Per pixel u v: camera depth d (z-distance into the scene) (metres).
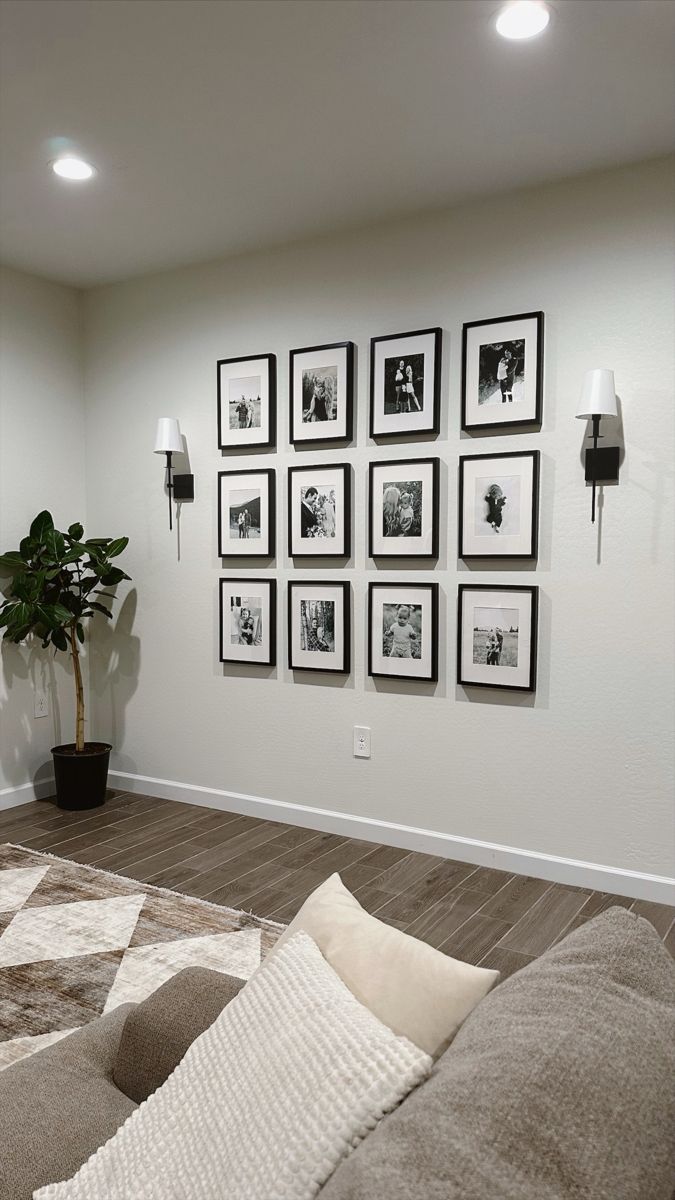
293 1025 1.02
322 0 2.11
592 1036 0.85
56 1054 1.38
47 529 4.09
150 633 4.43
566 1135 0.72
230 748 4.18
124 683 4.55
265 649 4.00
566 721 3.26
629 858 3.15
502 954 2.67
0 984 2.49
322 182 3.19
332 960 1.17
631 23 2.21
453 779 3.53
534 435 3.27
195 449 4.20
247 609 4.05
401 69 2.43
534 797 3.34
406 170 3.09
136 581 4.46
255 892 3.16
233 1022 1.11
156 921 2.91
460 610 3.44
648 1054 0.85
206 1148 0.91
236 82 2.50
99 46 2.31
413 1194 0.66
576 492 3.19
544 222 3.22
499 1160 0.69
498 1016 0.93
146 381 4.35
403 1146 0.72
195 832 3.86
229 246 3.88
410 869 3.40
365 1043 0.95
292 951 1.19
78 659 4.32
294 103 2.62
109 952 2.68
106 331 4.48
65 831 3.88
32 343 4.31
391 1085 0.88
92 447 4.58
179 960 2.63
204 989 1.42
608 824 3.19
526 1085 0.77
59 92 2.55
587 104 2.62
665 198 2.99
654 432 3.04
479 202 3.35
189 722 4.32
